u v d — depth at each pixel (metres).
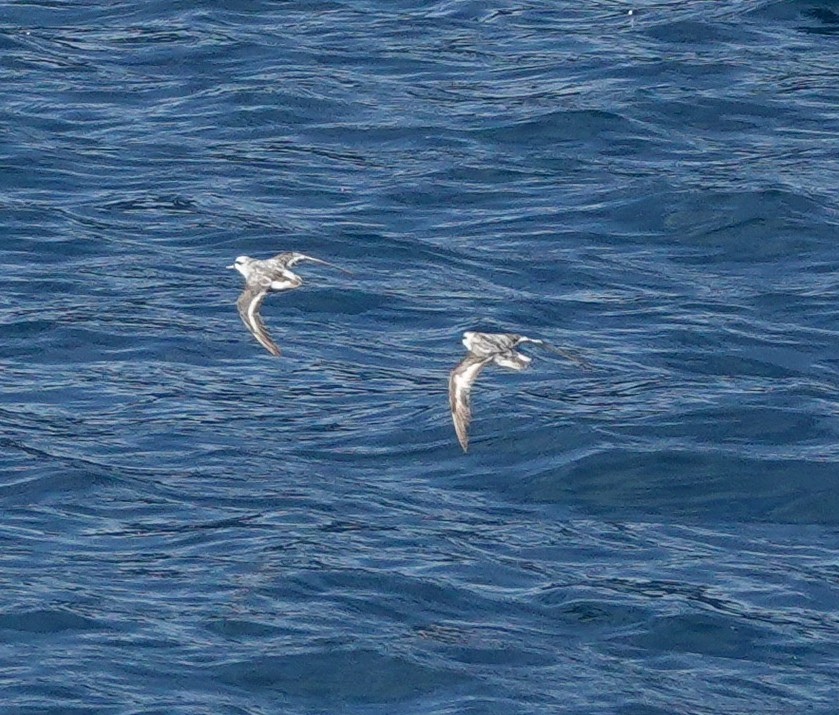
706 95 43.22
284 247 36.28
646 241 37.03
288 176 39.41
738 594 25.23
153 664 22.94
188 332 32.72
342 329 33.25
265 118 42.16
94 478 27.56
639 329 33.50
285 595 24.56
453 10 48.91
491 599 24.78
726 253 36.66
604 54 45.66
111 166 39.75
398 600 24.61
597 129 41.56
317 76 44.38
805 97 43.41
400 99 43.22
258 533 26.20
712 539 26.81
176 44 46.03
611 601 24.83
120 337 32.47
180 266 35.44
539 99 43.06
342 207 38.09
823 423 29.97
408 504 27.33
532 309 34.19
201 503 27.05
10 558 25.33
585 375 31.64
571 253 36.38
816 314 34.16
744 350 32.72
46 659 22.94
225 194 38.56
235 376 31.38
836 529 27.23
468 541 26.28
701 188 38.50
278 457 28.56
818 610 24.98
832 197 38.50
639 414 30.08
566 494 27.84
